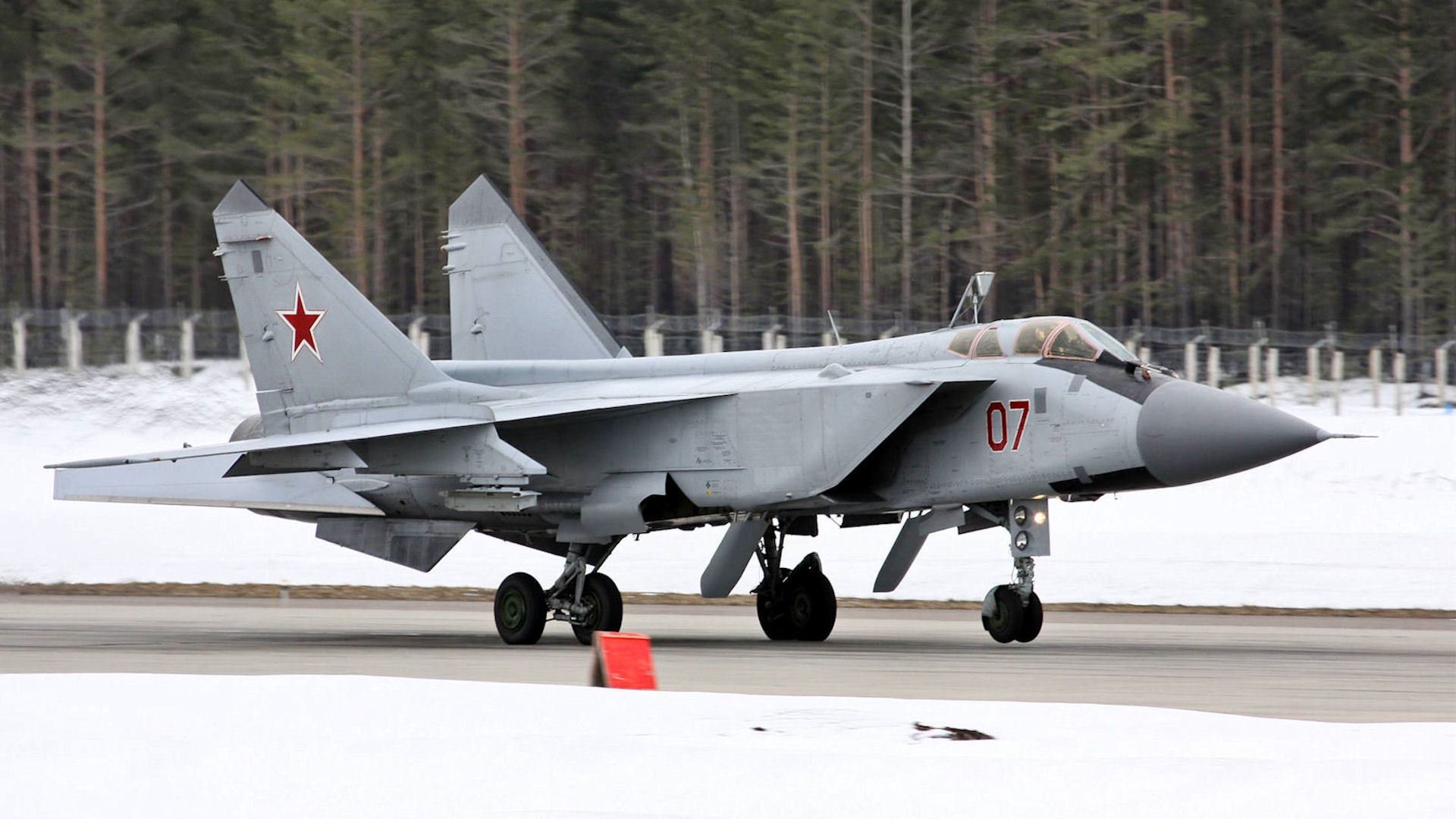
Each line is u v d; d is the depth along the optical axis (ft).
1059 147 579.89
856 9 607.78
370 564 314.14
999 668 141.59
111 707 97.76
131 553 326.85
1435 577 269.44
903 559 185.26
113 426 428.56
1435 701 114.83
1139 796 73.87
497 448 179.73
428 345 468.34
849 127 601.62
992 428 173.99
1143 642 179.11
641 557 310.65
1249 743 86.33
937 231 582.35
